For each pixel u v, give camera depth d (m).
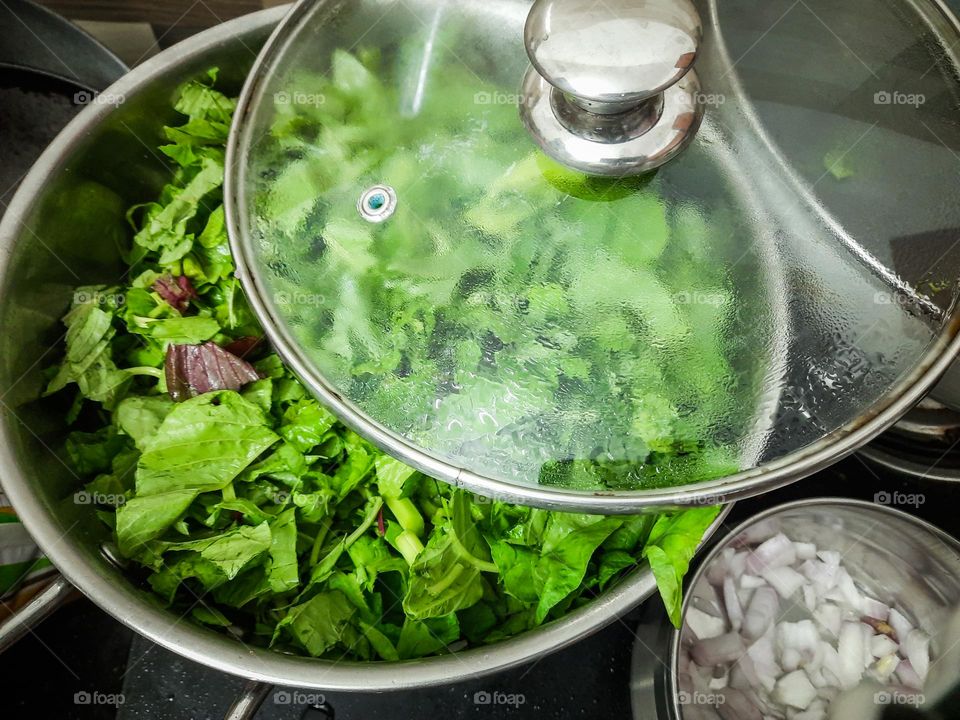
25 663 0.35
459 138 0.24
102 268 0.35
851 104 0.23
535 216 0.23
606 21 0.19
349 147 0.25
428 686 0.24
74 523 0.28
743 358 0.22
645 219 0.22
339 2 0.26
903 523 0.32
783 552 0.36
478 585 0.28
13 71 0.36
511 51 0.25
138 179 0.36
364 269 0.23
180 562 0.28
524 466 0.21
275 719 0.34
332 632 0.28
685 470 0.21
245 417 0.30
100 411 0.33
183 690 0.35
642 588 0.26
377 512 0.30
